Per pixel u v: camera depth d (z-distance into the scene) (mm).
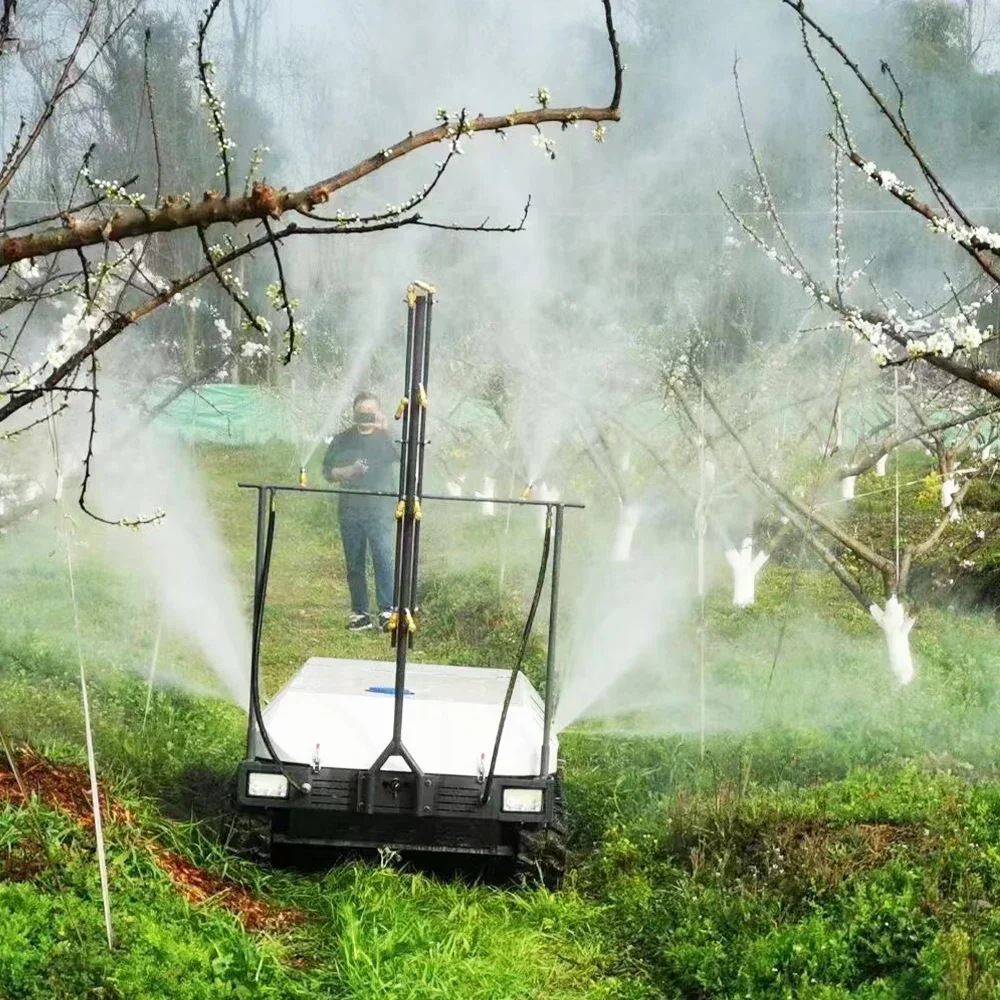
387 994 6469
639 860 8633
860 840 8172
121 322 4273
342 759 8062
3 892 6188
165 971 5941
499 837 8266
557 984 7250
